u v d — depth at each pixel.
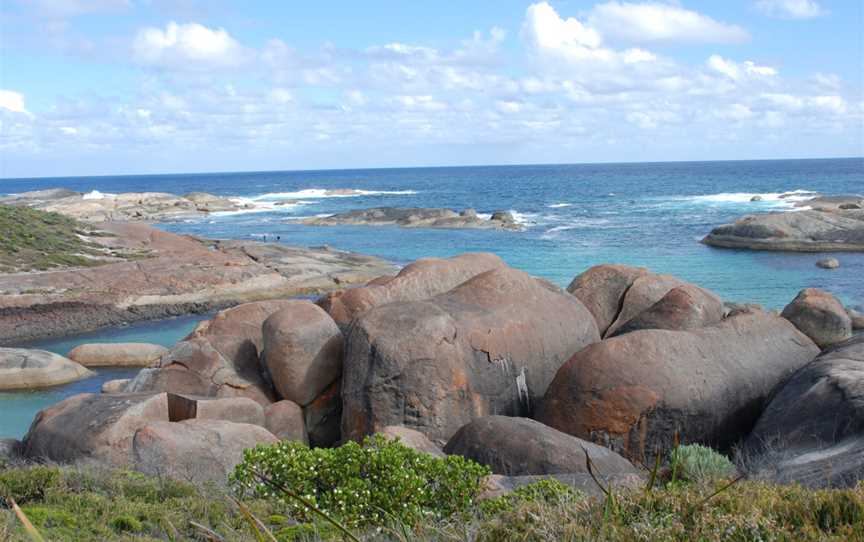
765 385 14.45
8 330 30.97
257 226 73.06
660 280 18.16
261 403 15.19
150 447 11.58
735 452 12.93
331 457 8.95
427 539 6.55
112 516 8.45
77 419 12.77
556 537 5.39
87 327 32.44
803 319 19.08
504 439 11.58
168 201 94.88
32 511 8.34
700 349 14.10
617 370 13.40
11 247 38.81
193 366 15.18
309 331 15.08
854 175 152.50
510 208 88.12
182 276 36.66
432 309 14.47
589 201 95.50
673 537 5.11
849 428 11.31
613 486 7.38
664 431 13.20
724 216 68.56
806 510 5.37
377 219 71.94
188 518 8.50
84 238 44.41
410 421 13.51
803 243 47.97
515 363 14.68
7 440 13.57
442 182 179.88
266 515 8.64
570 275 40.06
